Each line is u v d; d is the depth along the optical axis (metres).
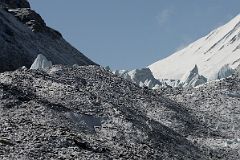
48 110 61.59
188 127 88.38
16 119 56.53
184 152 68.69
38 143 50.94
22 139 51.19
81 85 82.88
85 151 52.38
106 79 93.19
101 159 51.41
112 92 87.50
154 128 71.50
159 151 63.09
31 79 72.25
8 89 63.38
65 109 64.38
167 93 117.50
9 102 60.59
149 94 97.06
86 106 67.62
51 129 55.56
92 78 89.81
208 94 115.94
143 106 88.81
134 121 69.19
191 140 82.56
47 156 48.75
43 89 69.62
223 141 84.56
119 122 66.62
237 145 83.50
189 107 106.69
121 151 56.72
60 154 49.97
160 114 87.75
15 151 47.94
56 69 87.06
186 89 121.12
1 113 57.91
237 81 126.75
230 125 99.06
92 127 63.75
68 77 84.31
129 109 76.56
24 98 62.91
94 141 56.81
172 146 68.31
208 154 73.75
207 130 91.38
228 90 119.25
